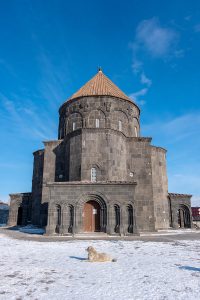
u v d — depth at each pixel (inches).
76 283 350.3
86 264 470.9
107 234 992.9
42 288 329.1
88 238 900.6
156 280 364.8
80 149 1200.8
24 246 688.4
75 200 1042.1
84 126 1354.6
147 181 1278.3
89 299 289.1
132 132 1433.3
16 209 1616.6
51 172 1376.7
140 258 530.9
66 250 631.2
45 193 1349.7
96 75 1660.9
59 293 309.6
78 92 1508.4
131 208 1033.5
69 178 1202.0
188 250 636.1
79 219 1026.7
